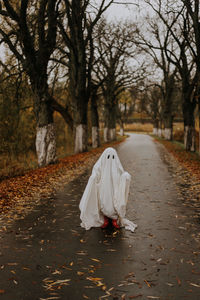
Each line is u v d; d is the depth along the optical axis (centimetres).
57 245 471
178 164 1552
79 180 1077
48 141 1471
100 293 330
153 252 441
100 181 534
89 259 418
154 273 375
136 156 2028
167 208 692
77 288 341
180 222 585
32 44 1402
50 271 382
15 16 1215
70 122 2411
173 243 476
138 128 10550
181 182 1030
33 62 1354
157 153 2261
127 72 3228
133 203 743
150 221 594
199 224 572
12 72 1516
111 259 417
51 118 1483
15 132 1747
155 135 6581
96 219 538
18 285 348
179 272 377
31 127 1992
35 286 346
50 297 323
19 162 1548
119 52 2958
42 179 1074
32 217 625
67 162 1581
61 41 2038
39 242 484
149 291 333
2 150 1670
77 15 1902
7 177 1162
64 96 2673
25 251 447
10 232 533
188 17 1766
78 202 753
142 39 2438
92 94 2866
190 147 2311
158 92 5147
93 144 2952
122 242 482
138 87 3409
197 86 1891
